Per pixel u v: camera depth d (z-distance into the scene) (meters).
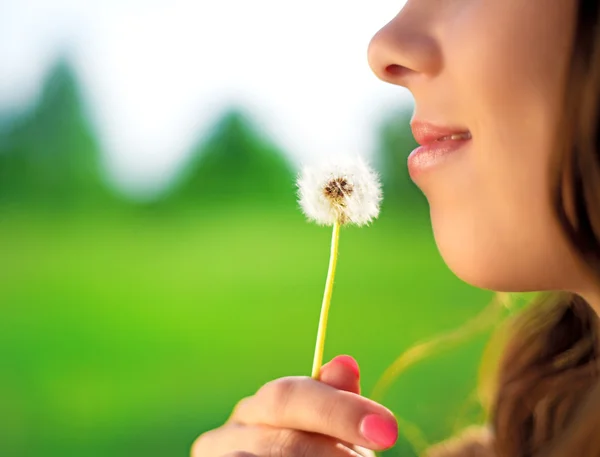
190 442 6.05
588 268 0.75
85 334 9.11
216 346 8.48
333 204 0.81
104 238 14.15
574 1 0.74
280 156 16.36
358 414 0.78
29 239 13.59
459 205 0.79
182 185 16.41
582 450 0.82
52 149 16.64
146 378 7.45
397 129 9.56
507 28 0.75
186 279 11.77
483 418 1.40
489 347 1.39
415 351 1.39
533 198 0.75
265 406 0.84
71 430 6.30
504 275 0.79
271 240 13.88
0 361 8.00
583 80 0.73
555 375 1.18
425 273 11.00
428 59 0.80
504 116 0.76
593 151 0.73
